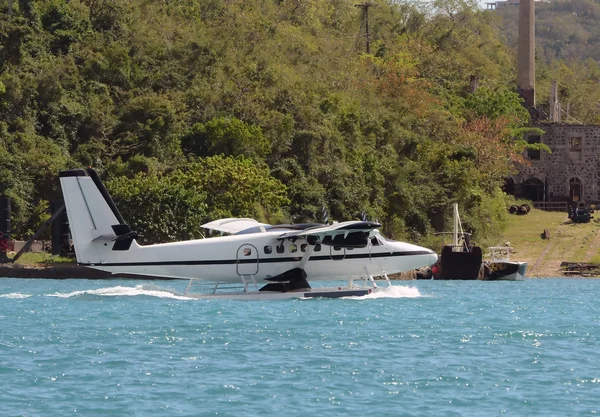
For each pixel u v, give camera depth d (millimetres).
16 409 57812
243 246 112062
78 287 143250
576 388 64250
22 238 192375
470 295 134250
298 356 74625
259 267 112562
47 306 106125
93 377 66438
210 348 78062
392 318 97875
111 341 81250
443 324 93875
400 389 63438
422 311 105375
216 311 101812
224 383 64688
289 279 114188
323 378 66438
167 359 73125
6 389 62719
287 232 112312
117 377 66562
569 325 94938
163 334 85062
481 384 65125
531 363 72562
